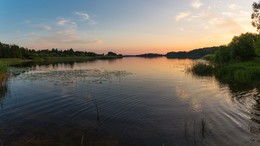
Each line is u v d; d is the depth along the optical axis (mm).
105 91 17406
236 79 23828
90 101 14125
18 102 14086
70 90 17922
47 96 15719
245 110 11695
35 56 110188
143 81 23016
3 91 18141
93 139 8305
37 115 11289
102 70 37125
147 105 13055
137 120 10359
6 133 8898
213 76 27844
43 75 29641
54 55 138875
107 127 9508
